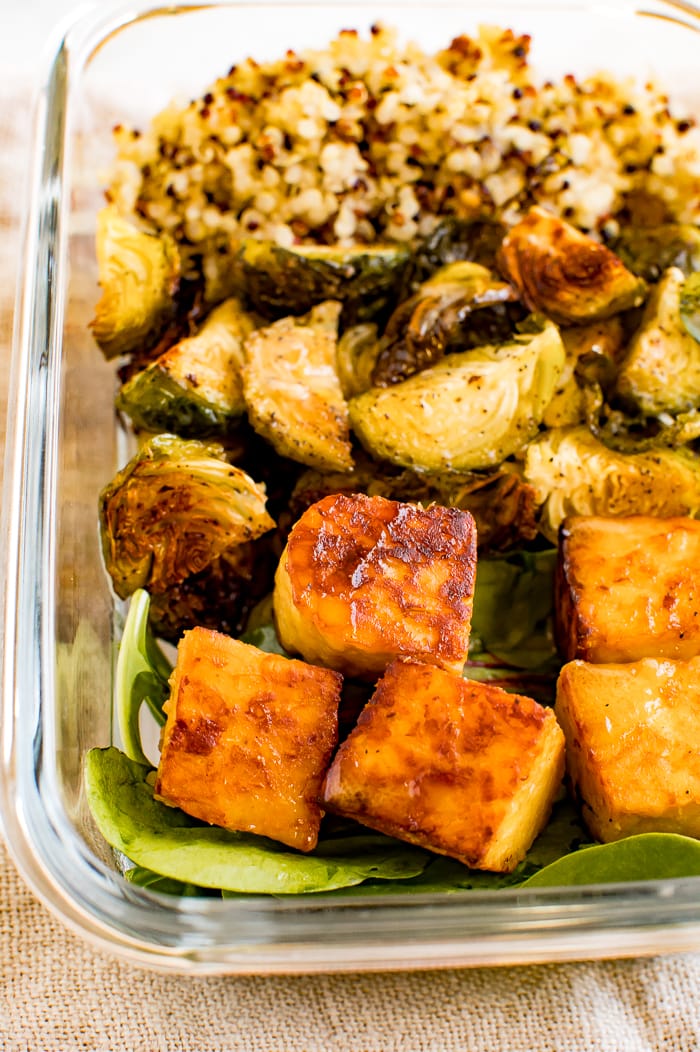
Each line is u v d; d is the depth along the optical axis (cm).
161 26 29
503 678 27
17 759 24
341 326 29
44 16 33
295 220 29
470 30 30
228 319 29
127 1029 25
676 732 25
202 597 27
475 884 25
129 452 29
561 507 28
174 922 24
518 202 30
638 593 26
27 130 32
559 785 25
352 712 26
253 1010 25
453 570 25
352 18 29
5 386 30
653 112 29
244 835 25
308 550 25
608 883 24
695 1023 26
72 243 28
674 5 29
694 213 30
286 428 27
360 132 29
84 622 26
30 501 26
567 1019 25
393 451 27
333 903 24
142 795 25
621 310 28
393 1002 26
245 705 24
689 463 28
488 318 29
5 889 26
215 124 29
